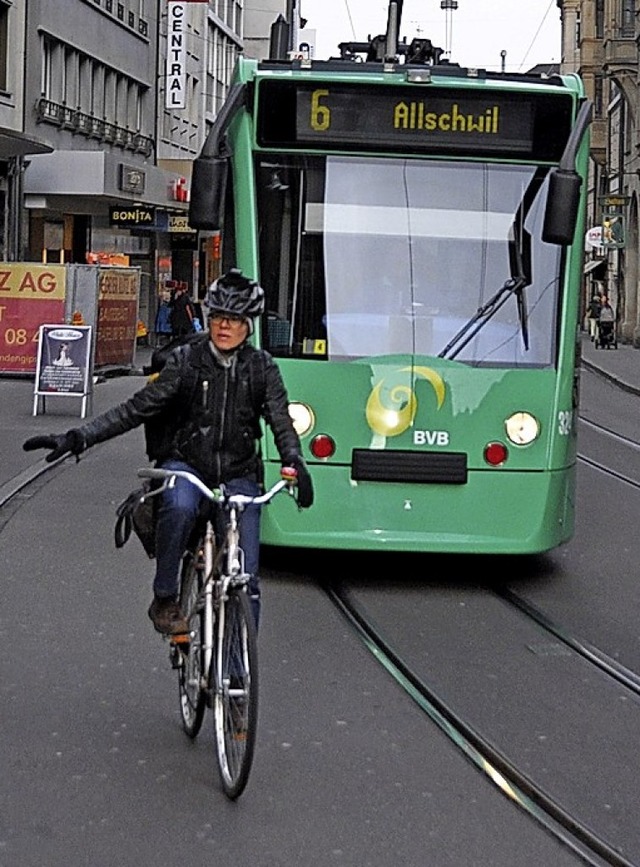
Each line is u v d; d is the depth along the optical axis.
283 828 5.38
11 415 20.45
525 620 9.17
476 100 9.95
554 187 9.52
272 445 9.74
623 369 37.34
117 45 44.09
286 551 11.30
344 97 9.91
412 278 9.88
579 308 10.22
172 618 6.32
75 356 20.38
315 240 9.88
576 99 9.98
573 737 6.67
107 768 6.04
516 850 5.23
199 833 5.31
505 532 9.81
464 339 9.86
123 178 37.72
